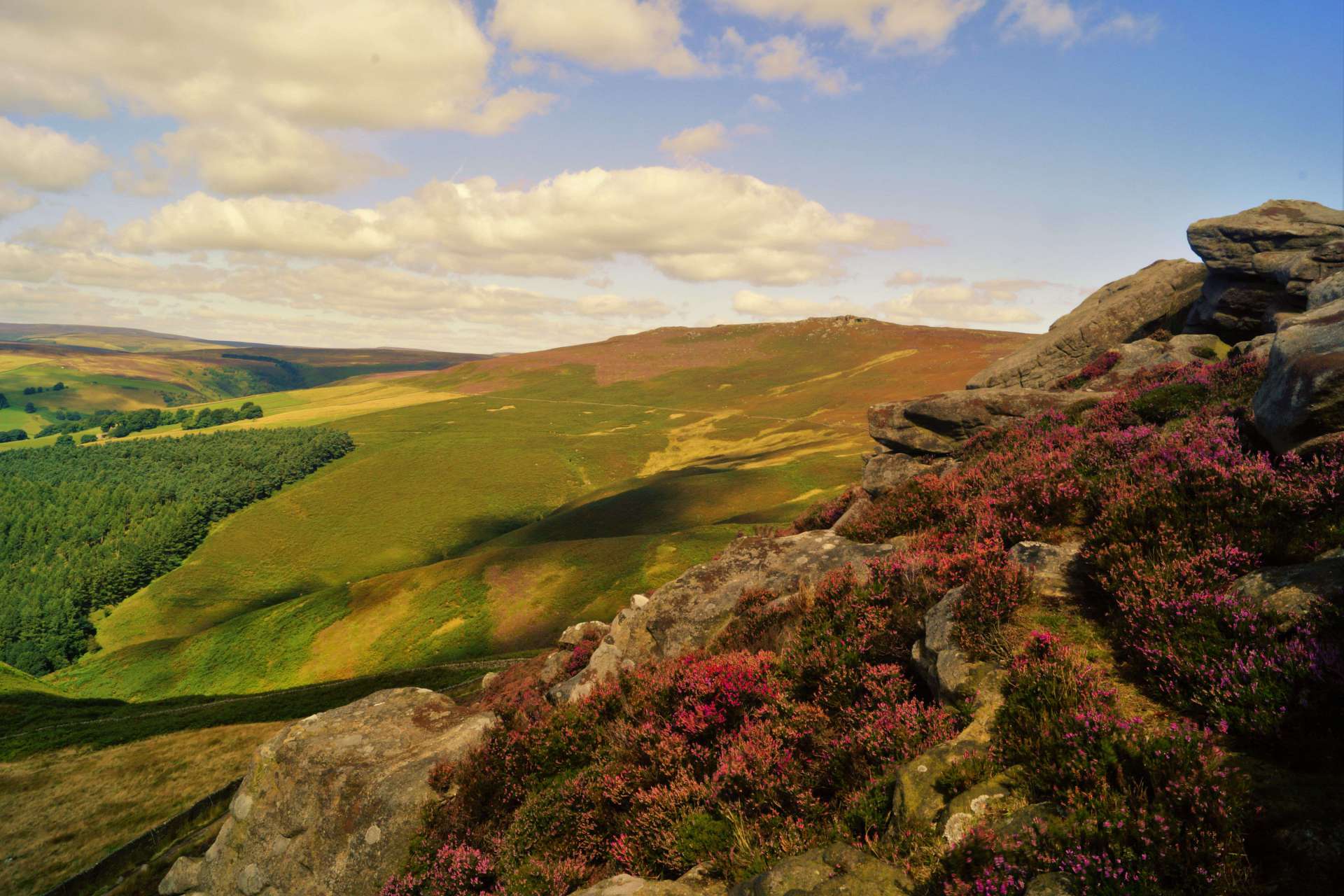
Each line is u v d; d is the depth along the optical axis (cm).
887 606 991
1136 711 584
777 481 14912
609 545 11025
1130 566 749
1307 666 509
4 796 4641
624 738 1105
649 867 743
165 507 18788
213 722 5809
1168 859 429
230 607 14062
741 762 769
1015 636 750
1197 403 1412
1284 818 430
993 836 491
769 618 1245
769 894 535
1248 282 2695
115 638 13412
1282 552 698
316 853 1382
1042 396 2181
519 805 1202
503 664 7219
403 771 1405
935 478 1673
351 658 9769
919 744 669
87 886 3559
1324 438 817
